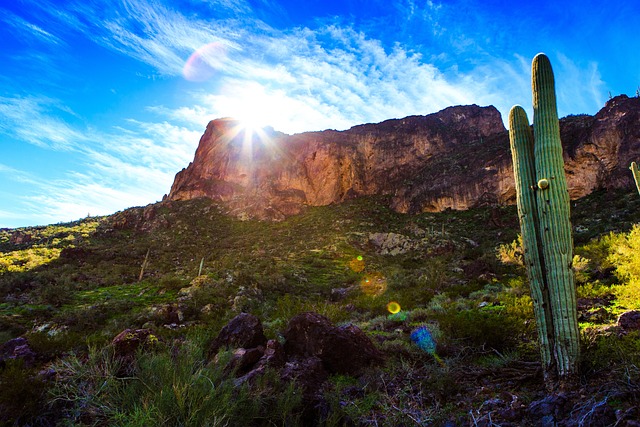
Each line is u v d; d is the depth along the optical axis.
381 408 4.59
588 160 55.56
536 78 5.52
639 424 3.03
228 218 79.19
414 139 101.81
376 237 57.28
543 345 4.82
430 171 82.31
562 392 4.05
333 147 101.75
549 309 4.87
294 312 12.48
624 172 50.09
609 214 40.56
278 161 103.44
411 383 5.45
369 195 92.69
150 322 20.00
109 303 24.95
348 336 6.78
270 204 85.44
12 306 25.36
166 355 4.71
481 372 5.49
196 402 3.67
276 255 51.50
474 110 110.81
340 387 5.41
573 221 43.06
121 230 70.94
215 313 23.17
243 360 5.75
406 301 16.33
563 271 4.71
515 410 3.98
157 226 72.06
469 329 6.83
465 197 68.75
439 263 26.83
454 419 4.07
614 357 4.47
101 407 3.92
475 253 38.31
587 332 5.69
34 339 7.99
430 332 7.55
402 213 75.69
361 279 35.59
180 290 29.45
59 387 4.48
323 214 79.25
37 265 43.53
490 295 13.18
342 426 4.41
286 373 5.36
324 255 49.00
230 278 32.66
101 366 4.69
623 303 8.11
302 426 4.43
